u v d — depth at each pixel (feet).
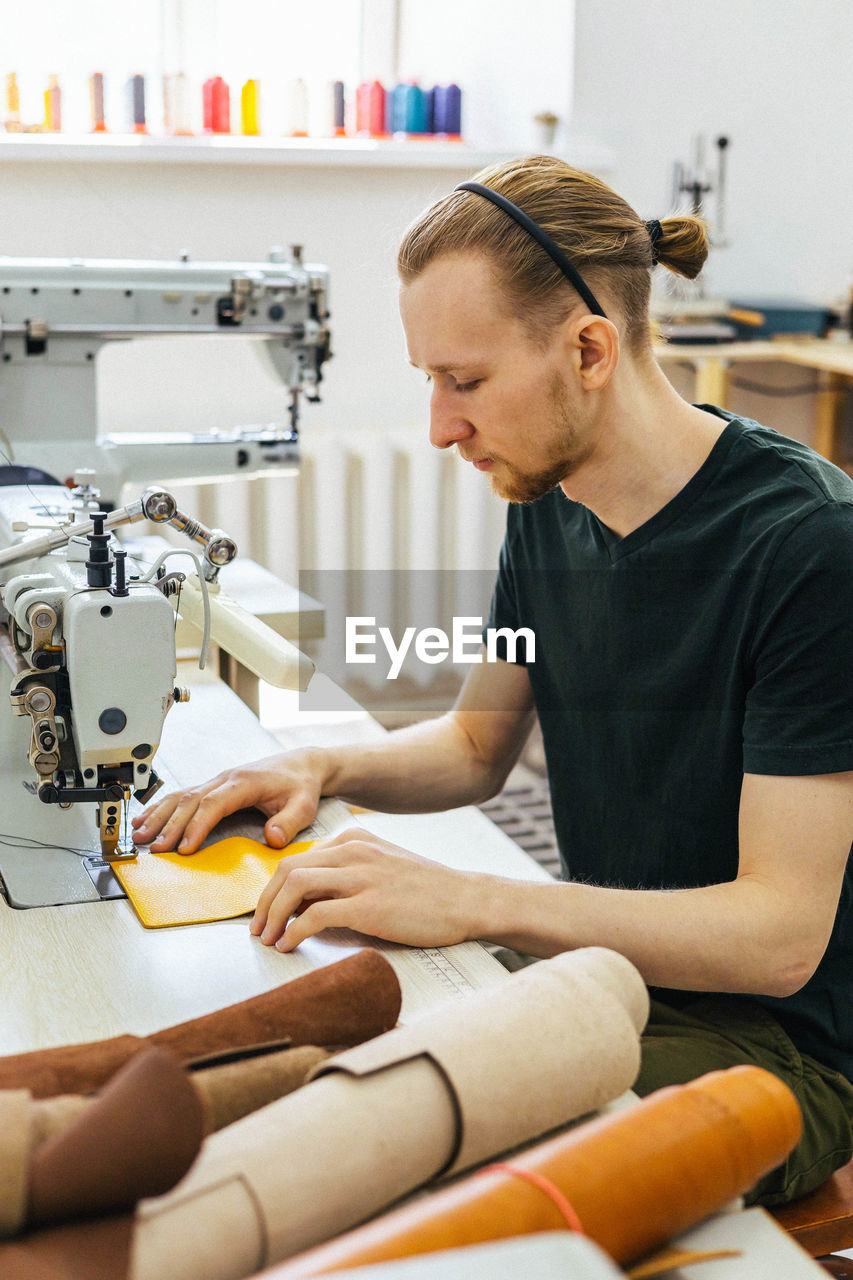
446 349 3.57
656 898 3.57
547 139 10.85
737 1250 2.19
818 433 12.57
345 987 2.78
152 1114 1.86
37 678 3.68
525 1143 2.49
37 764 3.72
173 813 4.02
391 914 3.39
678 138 11.36
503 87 11.28
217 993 3.15
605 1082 2.52
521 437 3.71
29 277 5.90
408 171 10.77
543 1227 1.88
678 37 11.08
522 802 10.53
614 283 3.77
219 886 3.69
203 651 3.93
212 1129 2.33
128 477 6.36
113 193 9.97
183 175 10.12
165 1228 1.95
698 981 3.53
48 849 3.92
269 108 10.95
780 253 12.16
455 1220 1.84
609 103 11.03
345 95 11.14
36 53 9.95
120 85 10.21
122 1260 1.85
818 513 3.84
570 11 10.67
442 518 11.37
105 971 3.24
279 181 10.42
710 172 11.57
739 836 3.85
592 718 4.64
